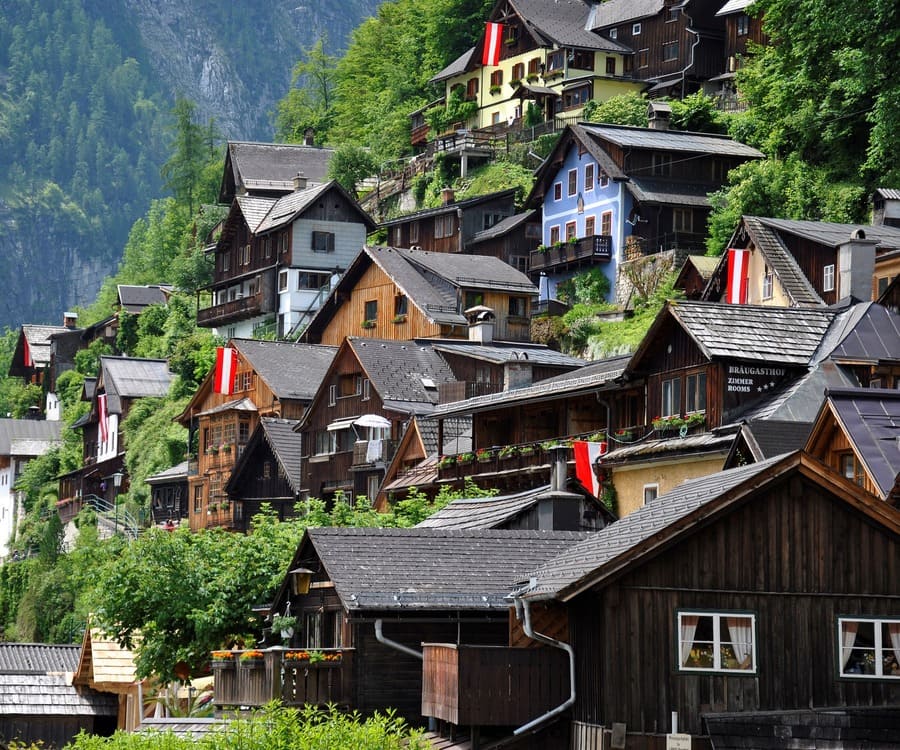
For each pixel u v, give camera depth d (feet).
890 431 185.78
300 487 401.90
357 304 487.61
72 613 449.89
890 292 273.33
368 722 151.64
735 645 161.48
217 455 460.55
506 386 371.56
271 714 151.43
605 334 468.34
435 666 180.24
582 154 520.01
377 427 370.53
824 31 437.99
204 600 235.20
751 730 153.48
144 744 150.30
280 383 441.68
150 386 622.95
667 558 161.99
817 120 467.52
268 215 615.16
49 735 260.01
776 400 247.50
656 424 264.72
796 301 344.49
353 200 594.65
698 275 439.63
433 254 481.87
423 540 200.64
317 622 205.57
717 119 566.77
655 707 160.15
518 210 580.71
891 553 164.45
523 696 172.96
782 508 163.53
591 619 165.89
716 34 641.81
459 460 318.45
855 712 154.71
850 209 441.68
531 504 221.87
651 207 501.15
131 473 579.07
